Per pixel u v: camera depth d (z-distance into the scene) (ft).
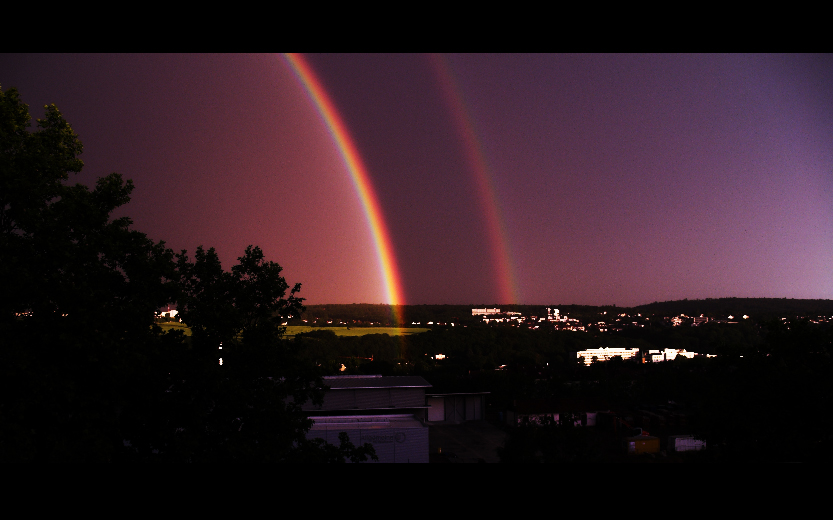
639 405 261.44
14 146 59.06
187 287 64.54
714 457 81.82
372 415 134.41
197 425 57.21
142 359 50.85
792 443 73.72
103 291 51.49
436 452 153.79
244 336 63.77
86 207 53.11
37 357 48.06
